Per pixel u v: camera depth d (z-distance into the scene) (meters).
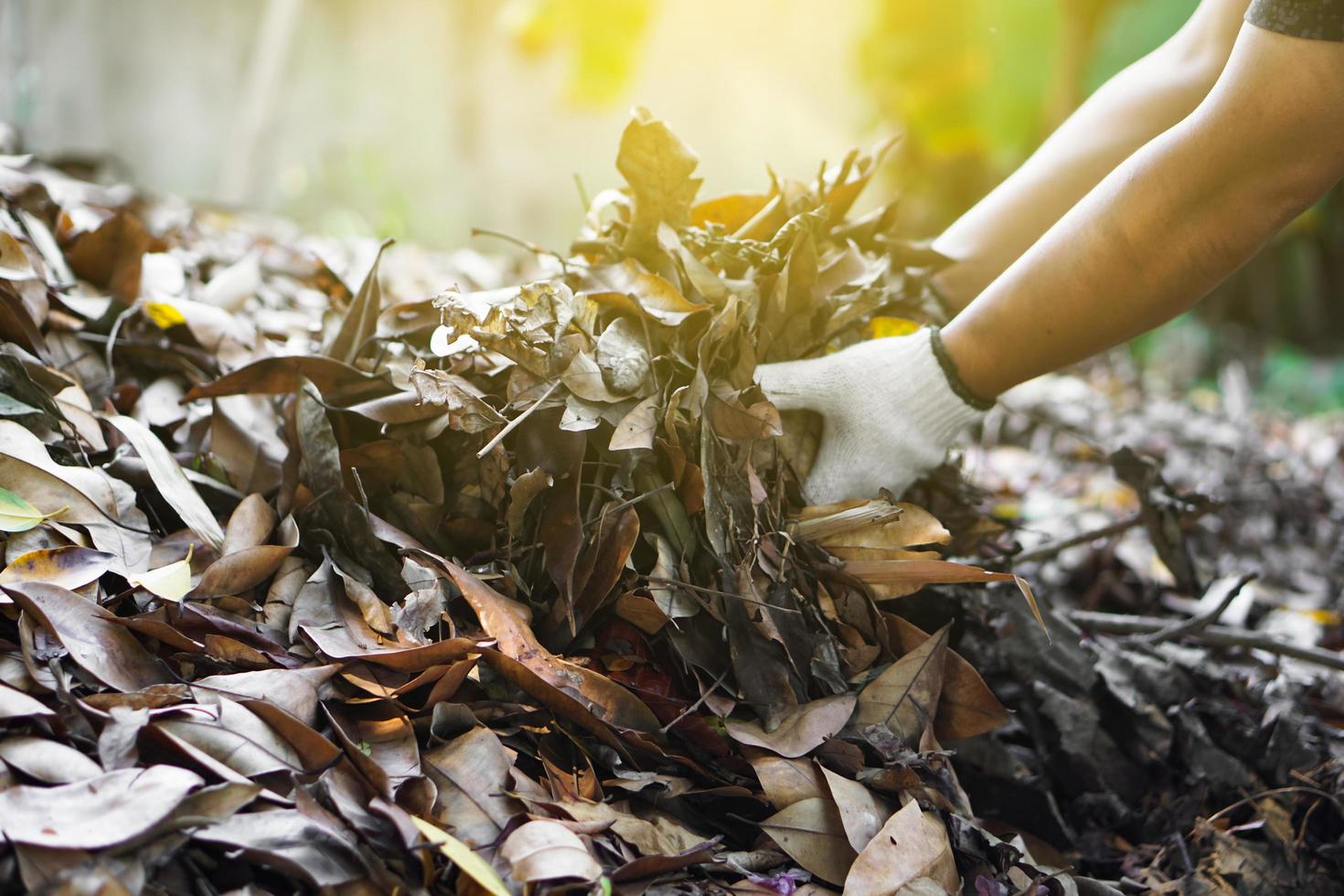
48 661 1.11
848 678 1.28
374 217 5.77
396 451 1.27
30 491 1.20
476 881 1.05
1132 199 1.24
